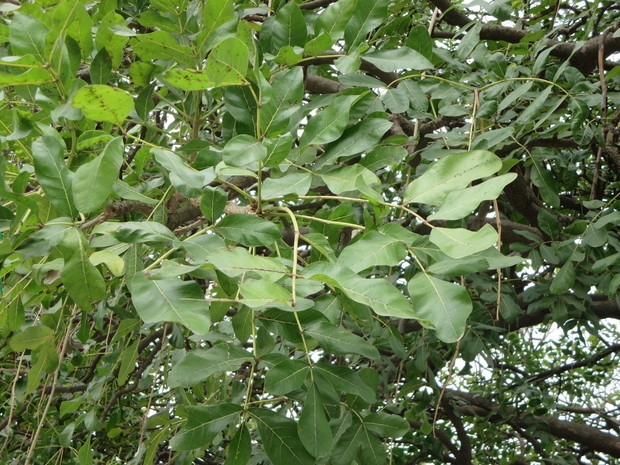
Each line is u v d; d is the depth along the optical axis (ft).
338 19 5.66
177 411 6.46
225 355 4.42
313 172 4.71
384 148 5.00
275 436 4.31
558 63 9.57
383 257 3.87
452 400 15.65
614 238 8.30
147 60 5.44
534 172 8.12
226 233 4.11
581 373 19.83
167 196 5.11
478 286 9.77
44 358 6.35
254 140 4.25
